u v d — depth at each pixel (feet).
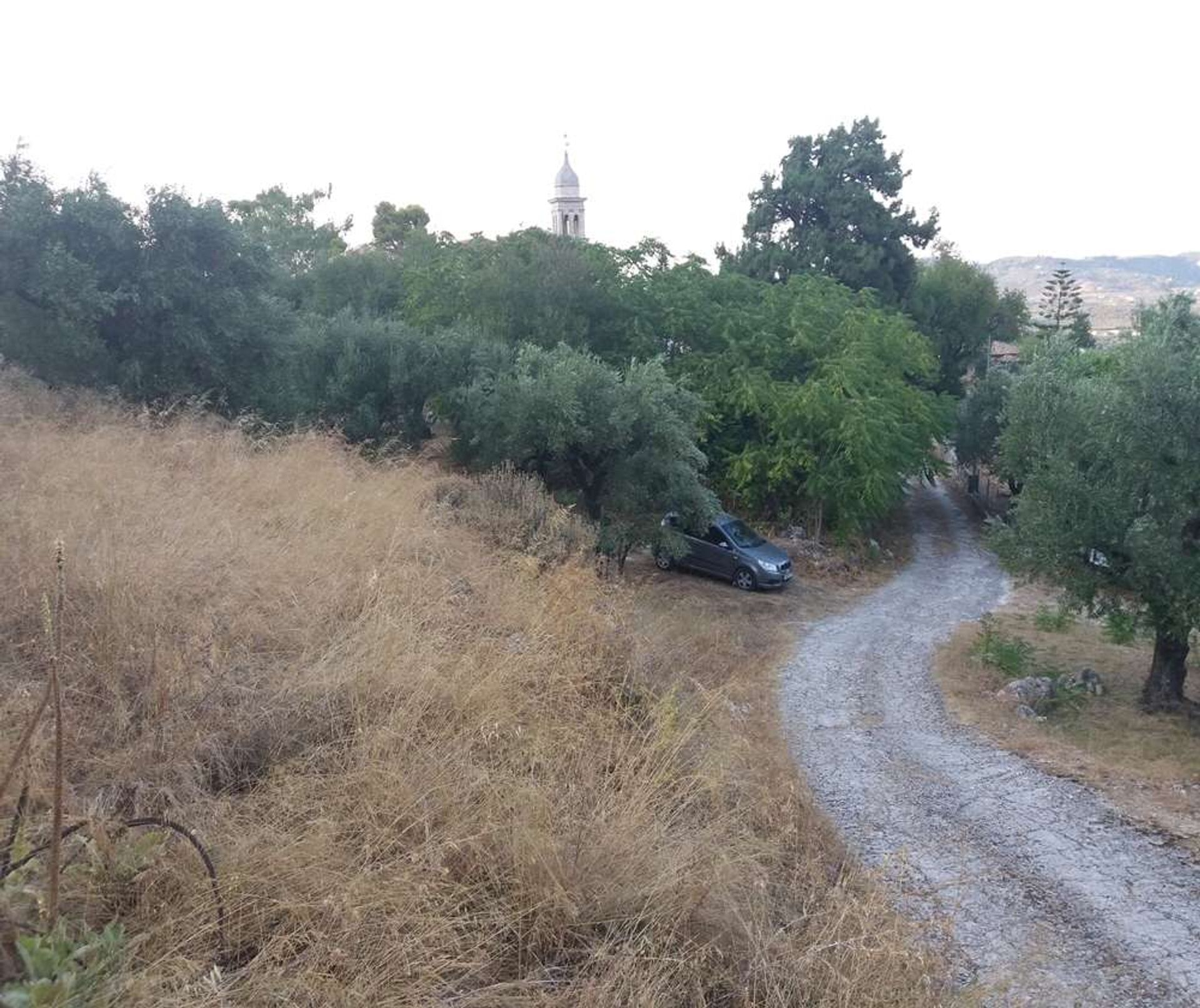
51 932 9.71
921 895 21.43
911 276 133.18
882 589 73.51
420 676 18.81
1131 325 47.75
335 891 12.60
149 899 11.64
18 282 47.88
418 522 30.25
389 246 190.08
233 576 21.21
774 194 130.72
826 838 23.02
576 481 56.08
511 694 20.01
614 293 87.20
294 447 37.04
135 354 50.55
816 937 15.37
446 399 61.46
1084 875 23.86
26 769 11.76
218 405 52.60
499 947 13.21
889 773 30.83
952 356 141.59
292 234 157.38
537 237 91.09
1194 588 39.37
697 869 15.78
